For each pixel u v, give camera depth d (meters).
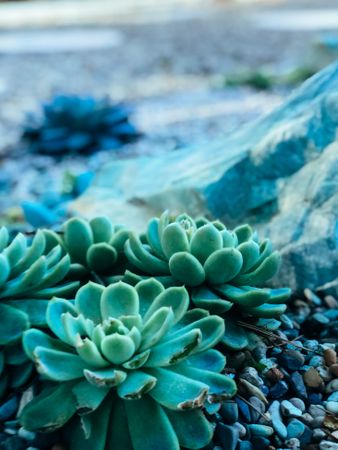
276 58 1.98
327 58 1.58
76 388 0.39
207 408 0.40
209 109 1.36
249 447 0.41
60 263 0.44
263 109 1.34
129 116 1.28
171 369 0.40
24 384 0.42
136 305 0.42
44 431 0.38
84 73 1.84
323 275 0.54
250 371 0.45
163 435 0.38
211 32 2.59
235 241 0.47
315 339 0.50
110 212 0.66
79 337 0.37
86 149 1.11
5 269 0.42
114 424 0.39
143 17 3.20
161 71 1.85
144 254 0.47
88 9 3.56
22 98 1.55
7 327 0.41
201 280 0.45
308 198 0.55
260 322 0.47
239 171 0.59
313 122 0.56
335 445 0.41
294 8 3.46
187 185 0.60
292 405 0.44
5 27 2.87
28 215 0.67
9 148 1.15
